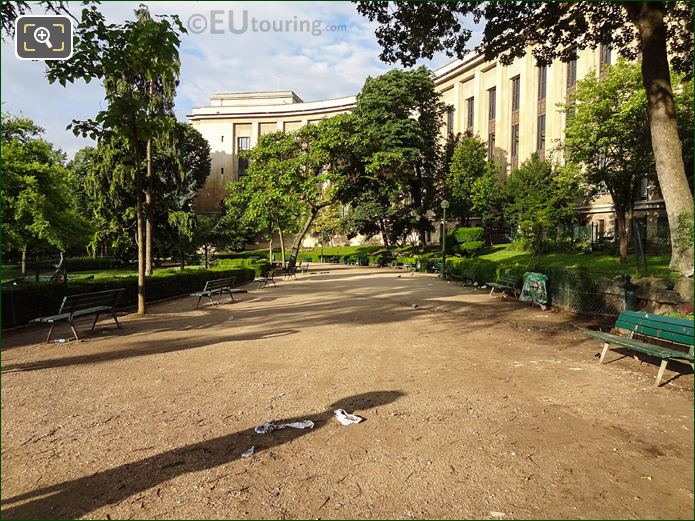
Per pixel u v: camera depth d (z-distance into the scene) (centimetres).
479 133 4900
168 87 1864
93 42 916
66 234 3134
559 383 536
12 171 2728
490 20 1208
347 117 2953
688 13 1220
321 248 6131
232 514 277
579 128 2227
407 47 1238
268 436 390
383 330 896
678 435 387
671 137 943
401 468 334
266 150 2994
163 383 546
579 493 300
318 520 271
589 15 1246
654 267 1581
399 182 3300
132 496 299
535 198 3023
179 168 2689
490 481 315
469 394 498
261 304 1363
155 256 3262
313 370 602
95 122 1005
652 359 645
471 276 2016
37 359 669
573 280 1054
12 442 382
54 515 278
